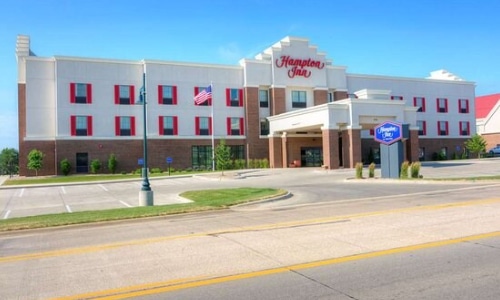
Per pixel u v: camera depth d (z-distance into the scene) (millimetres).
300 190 21203
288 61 50375
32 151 41500
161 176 38875
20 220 12594
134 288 5789
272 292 5477
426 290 5379
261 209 13688
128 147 45188
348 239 8297
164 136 46281
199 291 5594
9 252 8430
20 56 44219
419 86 59031
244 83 49469
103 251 8070
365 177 28547
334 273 6188
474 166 36906
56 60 42875
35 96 43188
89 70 44031
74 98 43406
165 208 14055
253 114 49438
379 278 5898
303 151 49344
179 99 47125
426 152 58656
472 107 62875
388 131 26172
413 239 8117
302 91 51531
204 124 48125
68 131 43062
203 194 22109
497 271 6059
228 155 40031
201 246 8164
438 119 60000
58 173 42500
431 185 20625
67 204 22094
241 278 6086
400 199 14711
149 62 45906
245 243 8273
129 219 12250
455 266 6344
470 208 11516
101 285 5953
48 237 10039
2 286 6055
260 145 49688
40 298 5496
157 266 6848
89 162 43750
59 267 7000
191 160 47406
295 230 9422
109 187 31266
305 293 5402
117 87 45031
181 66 47344
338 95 53188
